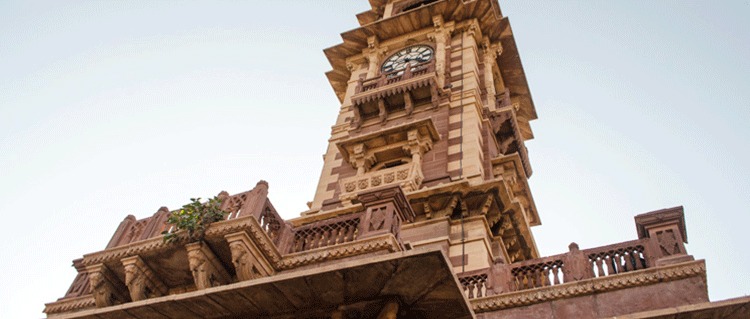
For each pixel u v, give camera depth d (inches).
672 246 529.7
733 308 434.3
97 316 411.5
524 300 541.0
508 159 918.4
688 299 488.1
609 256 550.3
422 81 1015.6
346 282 373.7
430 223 755.4
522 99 1348.4
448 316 389.4
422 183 839.1
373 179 865.5
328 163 984.3
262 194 562.6
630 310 500.4
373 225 527.5
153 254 540.4
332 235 552.7
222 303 394.0
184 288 562.3
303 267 527.2
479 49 1250.6
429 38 1215.6
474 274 599.8
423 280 365.7
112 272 561.0
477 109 1010.7
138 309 401.7
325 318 397.1
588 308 516.7
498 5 1384.1
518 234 796.0
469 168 850.8
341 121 1097.4
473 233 732.7
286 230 574.2
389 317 375.9
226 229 512.1
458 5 1216.2
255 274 509.4
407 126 912.9
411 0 1417.3
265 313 402.3
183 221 520.4
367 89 1074.7
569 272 550.9
